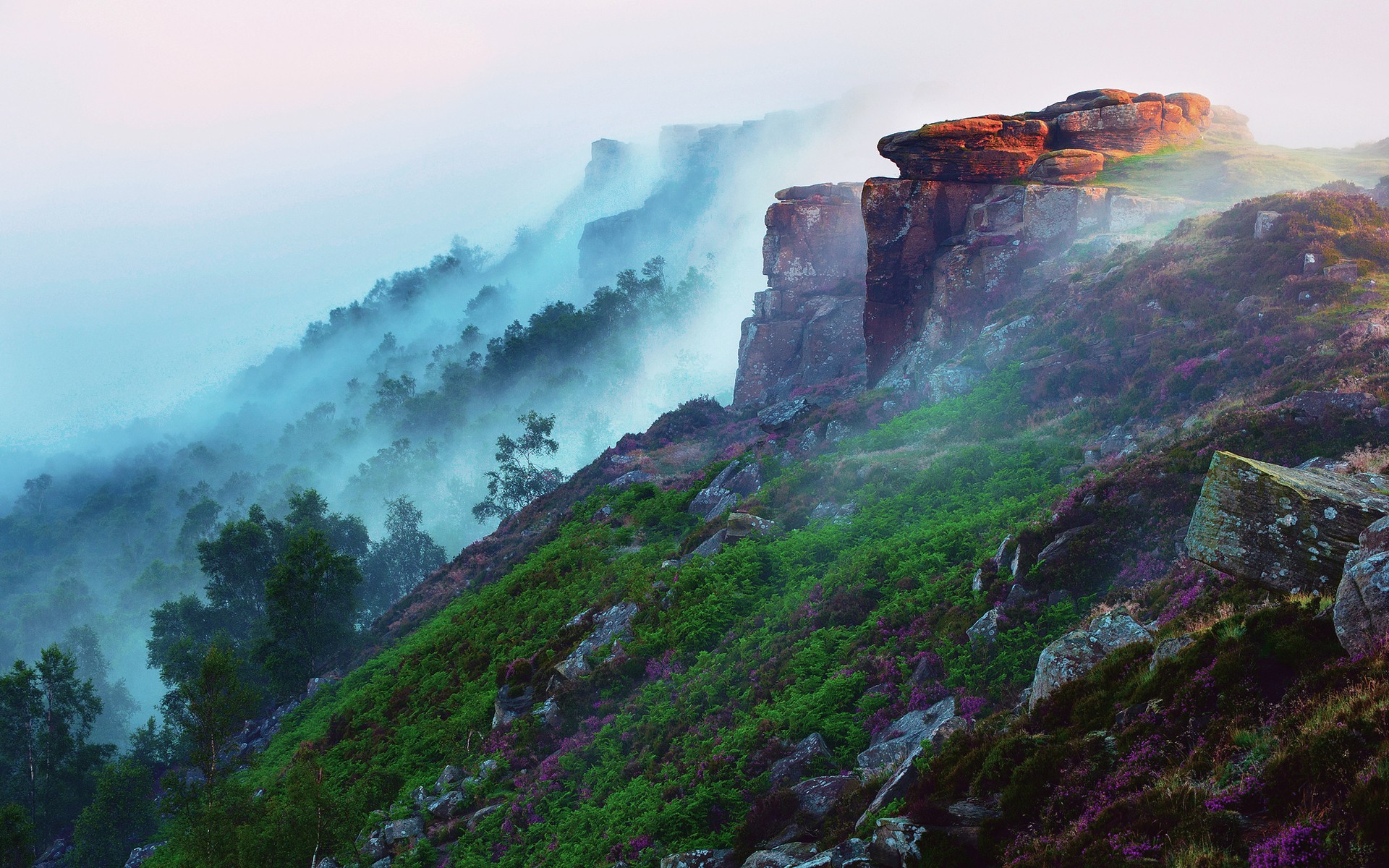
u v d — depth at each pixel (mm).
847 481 36594
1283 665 10305
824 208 94688
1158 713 10836
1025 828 10727
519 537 75312
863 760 16875
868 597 24938
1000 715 14617
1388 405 20453
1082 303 42875
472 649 42312
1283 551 12359
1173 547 18438
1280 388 25406
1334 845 7238
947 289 55625
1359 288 32281
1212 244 40219
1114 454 30188
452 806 27359
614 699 28812
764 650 25172
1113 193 53438
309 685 61688
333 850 26297
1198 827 8453
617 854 18781
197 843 27016
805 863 13023
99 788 51562
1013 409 38281
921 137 60031
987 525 26078
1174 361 34469
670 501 49594
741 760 19297
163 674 76125
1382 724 7977
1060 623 18406
